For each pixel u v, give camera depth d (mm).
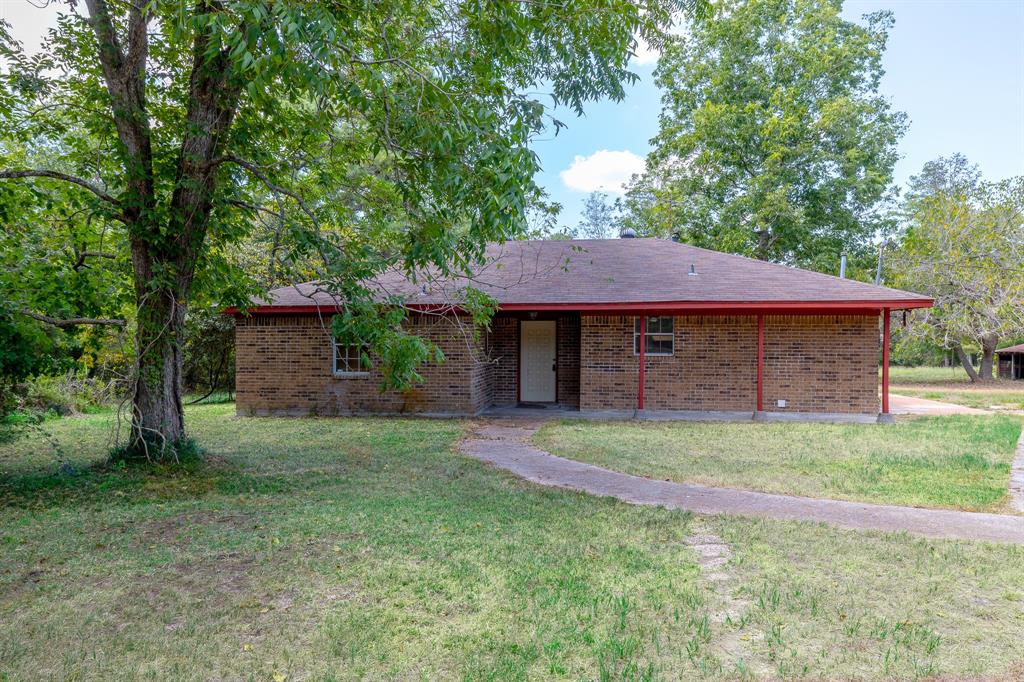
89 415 15312
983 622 3678
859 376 12727
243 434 11070
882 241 25984
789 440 10227
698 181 26625
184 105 8188
